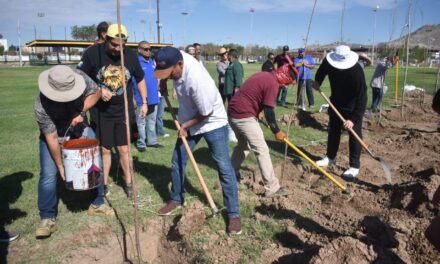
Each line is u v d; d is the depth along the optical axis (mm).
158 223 4242
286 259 3549
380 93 10953
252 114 4426
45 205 3861
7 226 4004
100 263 3711
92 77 4379
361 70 5281
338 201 4602
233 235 3941
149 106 6730
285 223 4148
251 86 4348
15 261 3494
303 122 9547
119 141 4473
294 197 4781
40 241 3795
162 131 7910
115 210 4418
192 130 4000
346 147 7348
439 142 7410
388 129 9125
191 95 3688
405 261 3225
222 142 3924
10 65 49281
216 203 4621
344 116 5648
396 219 4004
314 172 5812
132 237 4000
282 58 10922
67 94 3426
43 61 54188
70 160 3568
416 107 12672
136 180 5309
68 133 3896
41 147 3812
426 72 32906
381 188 5102
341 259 3080
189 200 4672
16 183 5117
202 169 5730
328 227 4105
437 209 4008
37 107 3486
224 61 10148
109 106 4328
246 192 4961
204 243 3793
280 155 6633
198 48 8562
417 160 6434
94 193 4285
